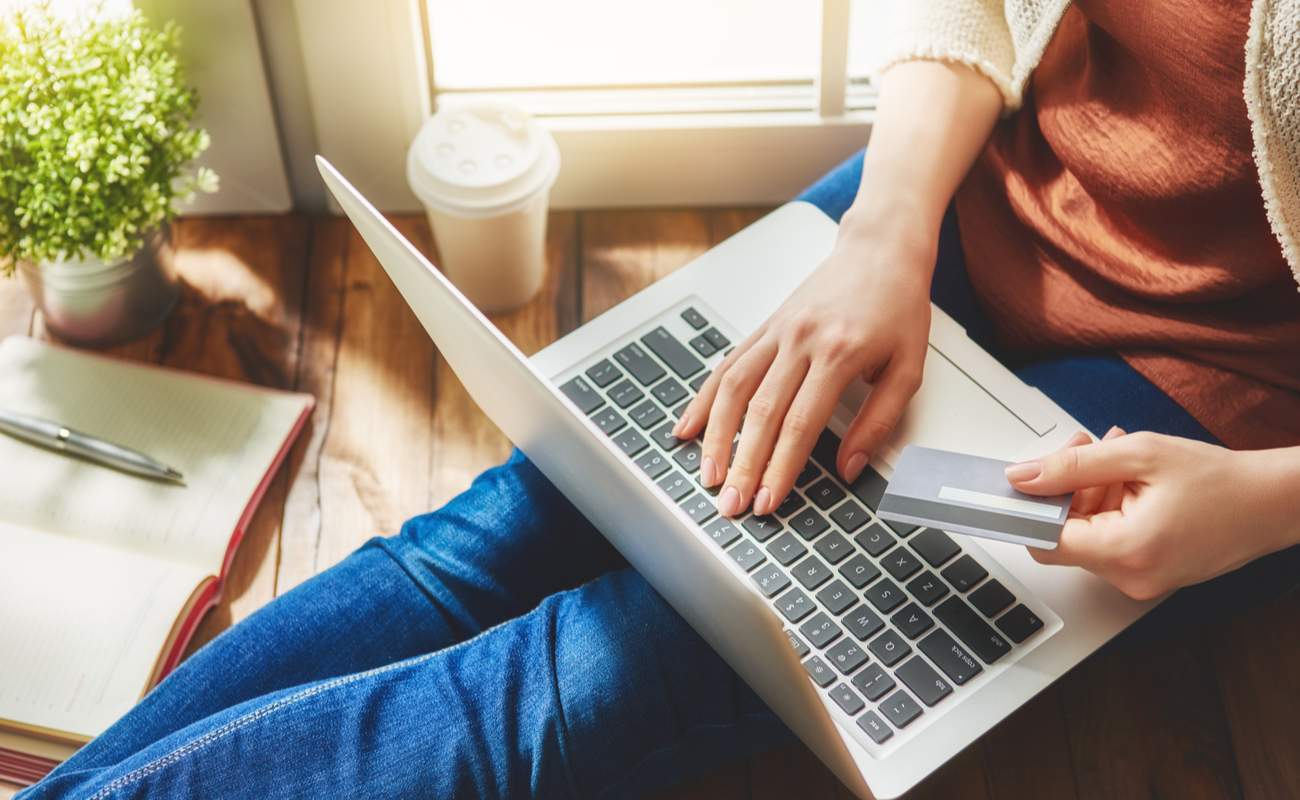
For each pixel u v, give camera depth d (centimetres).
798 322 97
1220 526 87
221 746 89
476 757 91
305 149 149
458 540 106
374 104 144
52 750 114
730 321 104
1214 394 99
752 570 92
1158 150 96
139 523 127
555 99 150
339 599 103
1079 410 103
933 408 99
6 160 123
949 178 107
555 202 156
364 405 142
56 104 124
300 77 141
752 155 152
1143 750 121
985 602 91
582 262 153
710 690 96
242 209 154
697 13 150
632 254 154
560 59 150
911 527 94
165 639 118
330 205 154
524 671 94
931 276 103
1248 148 91
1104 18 95
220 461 132
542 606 98
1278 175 87
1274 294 98
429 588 104
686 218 157
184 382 137
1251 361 98
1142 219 100
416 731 91
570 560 108
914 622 90
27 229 124
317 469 137
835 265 101
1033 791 120
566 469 87
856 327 97
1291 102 84
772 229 109
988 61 108
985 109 109
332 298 149
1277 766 121
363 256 152
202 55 137
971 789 120
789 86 151
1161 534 85
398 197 154
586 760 93
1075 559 87
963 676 88
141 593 120
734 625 75
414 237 155
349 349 146
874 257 101
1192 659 126
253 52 137
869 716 87
